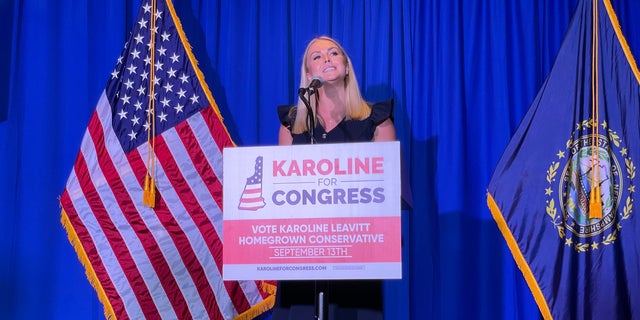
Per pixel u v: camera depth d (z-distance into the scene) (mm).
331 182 1860
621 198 2951
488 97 3291
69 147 3395
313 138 2111
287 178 1880
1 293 3303
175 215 3199
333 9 3461
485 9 3363
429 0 3404
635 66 3031
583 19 3113
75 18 3494
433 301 3197
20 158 3367
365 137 2559
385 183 1840
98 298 3250
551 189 2990
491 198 3023
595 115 3016
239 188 1897
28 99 3408
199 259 3178
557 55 3098
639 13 3305
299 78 3426
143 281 3123
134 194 3199
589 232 2953
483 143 3256
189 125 3277
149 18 3387
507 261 3170
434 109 3318
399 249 1815
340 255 1839
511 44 3328
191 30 3514
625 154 2971
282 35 3439
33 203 3334
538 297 2936
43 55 3438
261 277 1859
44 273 3307
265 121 3400
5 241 3348
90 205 3182
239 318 3182
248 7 3500
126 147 3244
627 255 2914
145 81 3320
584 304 2908
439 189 3230
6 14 3480
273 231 1869
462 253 3172
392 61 3369
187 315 3125
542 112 3055
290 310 2322
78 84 3432
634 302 2883
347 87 2682
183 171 3238
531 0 3336
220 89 3473
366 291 2287
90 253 3139
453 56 3314
